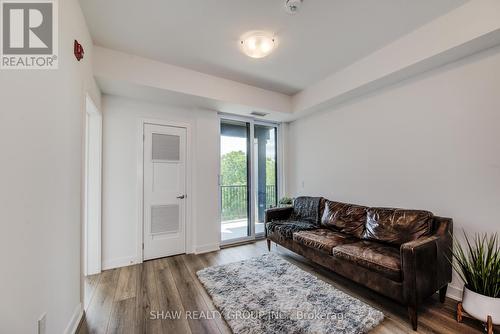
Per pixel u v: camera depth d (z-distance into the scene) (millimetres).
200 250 3461
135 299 2117
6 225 929
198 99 3148
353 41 2365
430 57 2082
